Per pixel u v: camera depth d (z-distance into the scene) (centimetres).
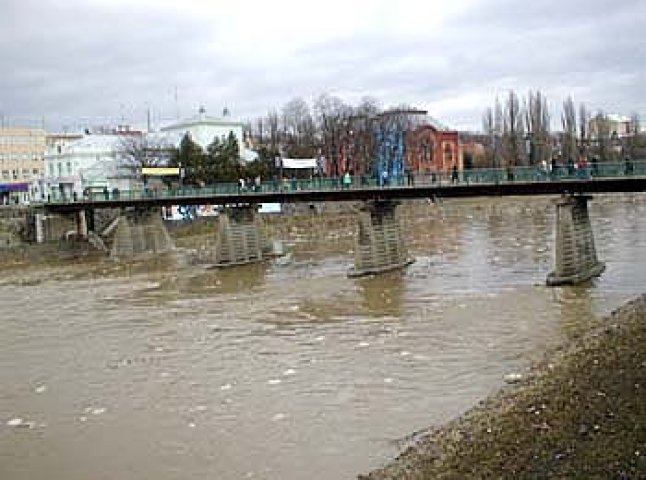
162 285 6869
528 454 1984
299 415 2934
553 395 2425
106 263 9062
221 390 3331
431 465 2086
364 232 6600
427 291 5494
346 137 14600
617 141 18025
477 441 2175
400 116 16062
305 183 7962
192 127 15800
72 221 11056
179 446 2689
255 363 3775
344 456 2492
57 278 7825
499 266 6406
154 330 4741
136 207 9869
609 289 5028
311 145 14988
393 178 7169
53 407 3228
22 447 2773
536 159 14425
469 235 9150
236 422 2900
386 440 2605
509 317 4375
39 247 10081
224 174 13000
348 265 7381
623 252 6575
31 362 4047
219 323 4856
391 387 3219
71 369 3853
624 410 2147
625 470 1775
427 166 15750
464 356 3619
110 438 2816
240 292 6159
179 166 12656
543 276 5744
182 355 4022
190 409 3091
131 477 2453
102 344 4406
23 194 15388
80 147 14988
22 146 19175
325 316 4872
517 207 13338
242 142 16450
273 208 12644
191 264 8444
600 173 5525
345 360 3719
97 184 13600
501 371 3309
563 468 1853
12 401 3344
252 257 8356
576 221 5431
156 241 10006
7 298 6531
